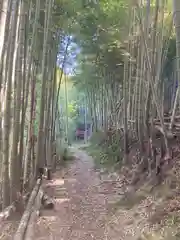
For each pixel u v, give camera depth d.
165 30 6.48
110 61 9.74
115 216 4.14
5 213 4.09
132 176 5.97
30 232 3.48
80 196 5.43
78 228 3.79
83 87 17.16
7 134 4.35
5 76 4.52
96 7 7.95
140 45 6.43
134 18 6.83
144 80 6.03
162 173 4.55
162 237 3.04
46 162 8.07
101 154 10.74
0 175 4.70
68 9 7.57
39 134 6.34
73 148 17.17
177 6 2.63
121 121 10.66
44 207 4.61
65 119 17.34
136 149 6.95
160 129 5.15
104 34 8.41
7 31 4.12
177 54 2.68
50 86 7.61
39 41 7.00
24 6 4.77
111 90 12.89
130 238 3.34
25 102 5.26
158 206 3.75
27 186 5.69
